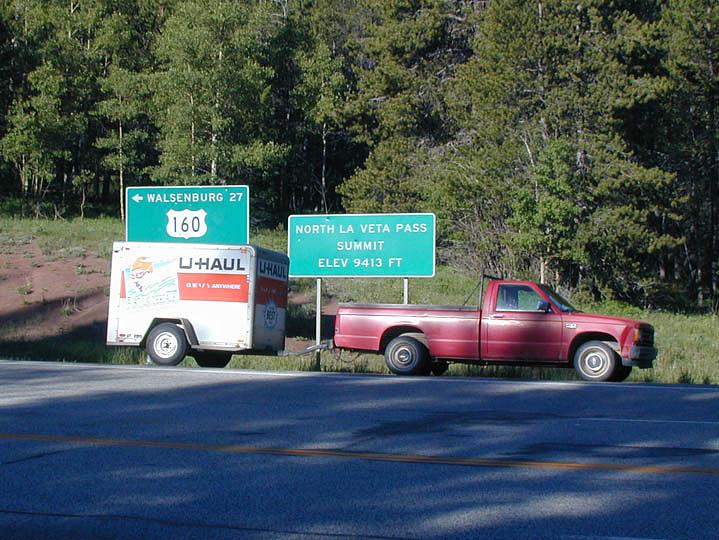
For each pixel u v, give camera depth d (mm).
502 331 16484
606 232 36688
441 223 39906
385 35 49281
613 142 36781
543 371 19188
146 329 18203
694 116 45125
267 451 8844
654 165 44969
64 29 50438
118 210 57625
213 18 45938
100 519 6484
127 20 51594
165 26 50281
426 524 6391
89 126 56094
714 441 9578
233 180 50094
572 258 36562
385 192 46062
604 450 9055
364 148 58938
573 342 16219
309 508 6793
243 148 47531
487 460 8523
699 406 12281
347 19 55438
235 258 18109
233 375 15602
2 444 9062
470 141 42062
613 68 37250
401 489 7391
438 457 8641
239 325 18000
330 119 52656
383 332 17094
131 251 18438
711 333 33781
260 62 51531
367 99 50875
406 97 47531
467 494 7250
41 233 42469
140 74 49906
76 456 8531
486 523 6422
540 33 38031
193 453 8711
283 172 58562
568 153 35688
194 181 46656
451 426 10367
